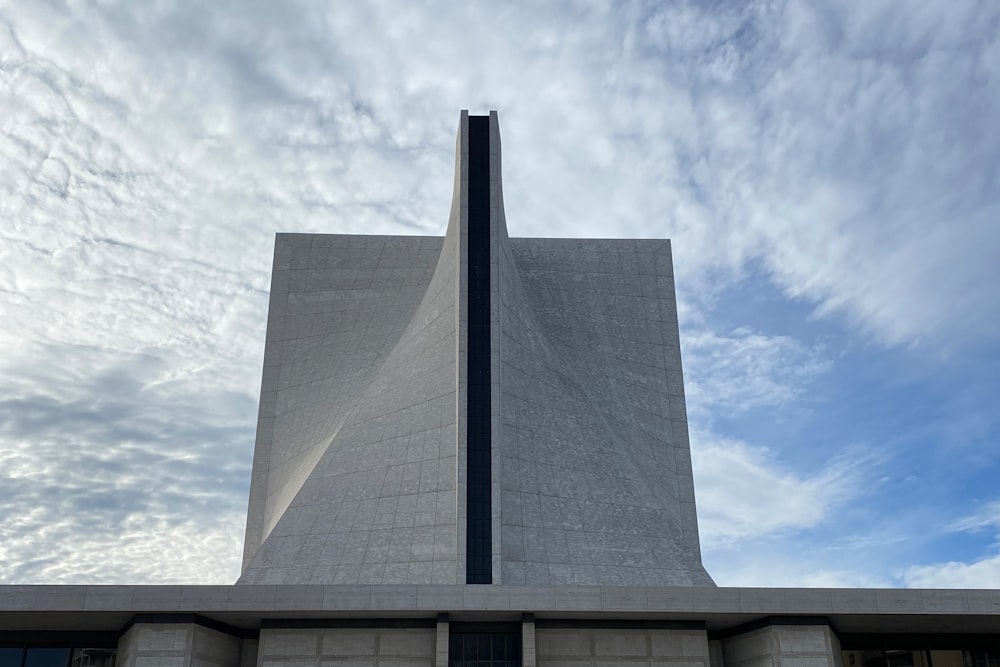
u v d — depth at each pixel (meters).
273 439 40.88
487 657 26.47
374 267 44.84
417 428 34.50
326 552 31.94
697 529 39.66
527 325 37.94
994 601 25.75
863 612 25.73
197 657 25.25
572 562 31.48
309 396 41.47
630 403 41.91
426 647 26.34
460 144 37.06
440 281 38.50
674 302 45.09
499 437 32.06
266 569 31.97
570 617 26.66
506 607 25.42
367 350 41.97
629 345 43.50
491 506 31.06
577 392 38.03
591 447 35.53
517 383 34.88
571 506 33.03
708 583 32.47
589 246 46.34
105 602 24.73
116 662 26.98
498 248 35.41
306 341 42.97
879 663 28.88
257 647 27.50
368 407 36.94
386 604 25.28
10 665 27.03
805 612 25.83
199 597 25.03
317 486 34.56
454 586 25.58
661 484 40.06
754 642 26.78
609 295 44.75
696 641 26.94
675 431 42.03
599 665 26.62
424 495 32.50
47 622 26.44
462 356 33.28
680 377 43.25
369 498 33.19
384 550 31.47
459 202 36.09
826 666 25.77
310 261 44.97
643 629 26.98
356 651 26.25
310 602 25.19
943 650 28.98
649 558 32.53
